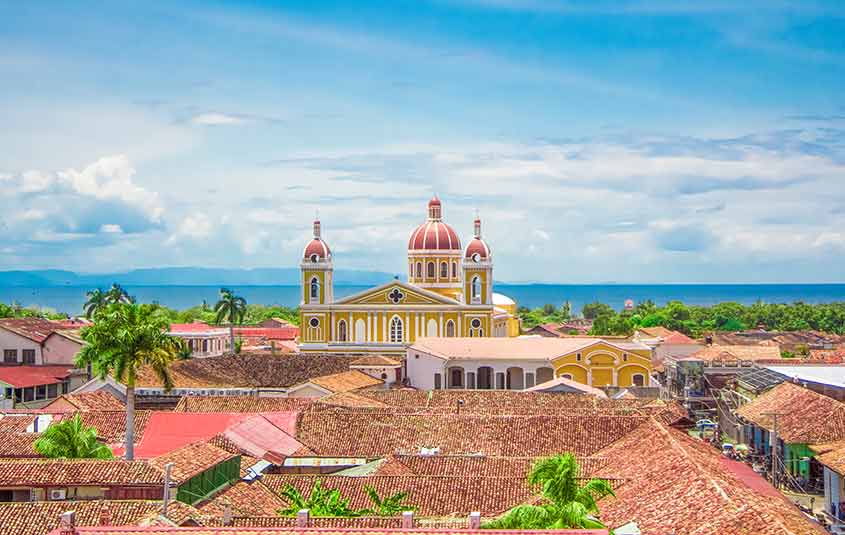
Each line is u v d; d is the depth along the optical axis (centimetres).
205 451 7381
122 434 9444
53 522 5900
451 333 18662
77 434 8162
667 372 17275
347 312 18862
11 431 8731
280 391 13888
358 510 6988
